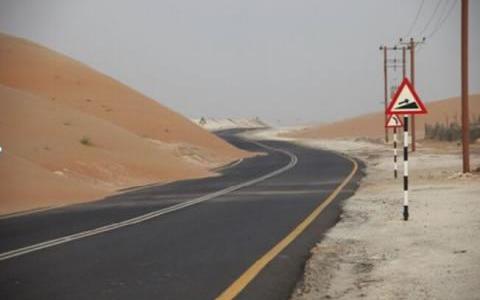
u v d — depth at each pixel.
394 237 11.66
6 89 43.22
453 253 9.80
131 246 11.61
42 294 8.09
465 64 25.67
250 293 7.96
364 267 9.28
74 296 7.95
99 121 44.44
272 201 19.12
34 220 16.19
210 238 12.38
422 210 15.27
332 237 12.07
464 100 25.73
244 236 12.50
